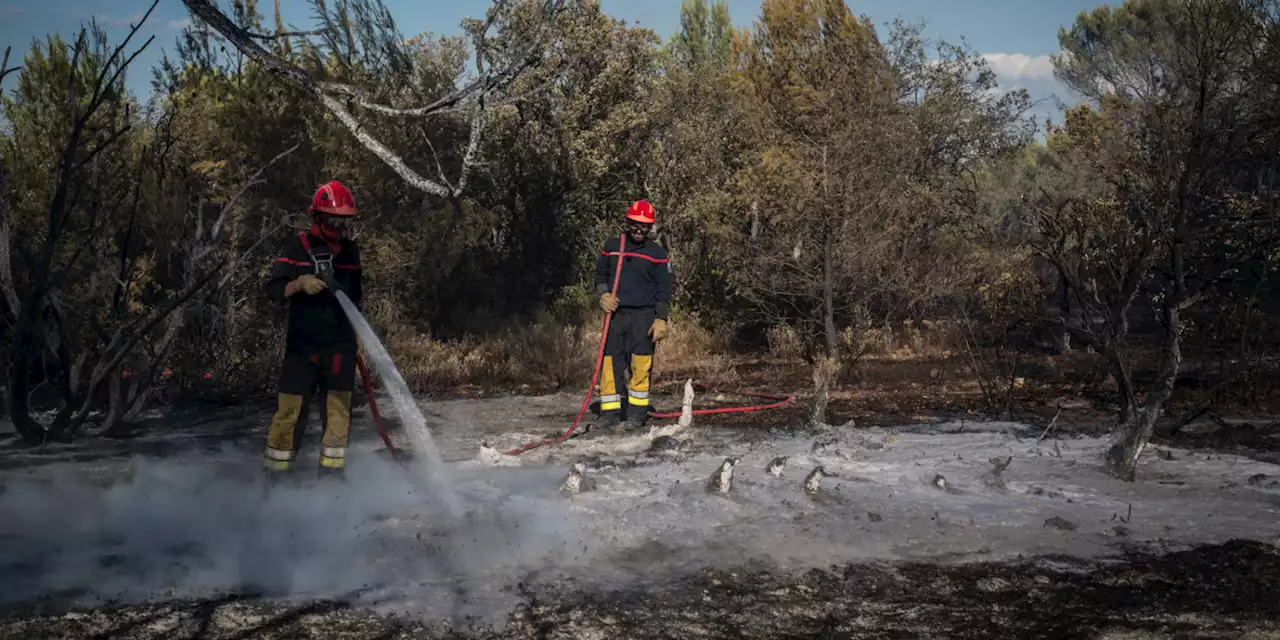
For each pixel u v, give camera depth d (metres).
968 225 13.33
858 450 6.91
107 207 8.92
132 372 8.52
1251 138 7.68
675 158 18.28
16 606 3.59
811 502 5.24
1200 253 8.26
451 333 14.41
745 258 13.73
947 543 4.57
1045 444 7.16
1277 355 12.12
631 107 20.33
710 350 15.40
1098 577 4.11
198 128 11.08
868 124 12.43
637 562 4.26
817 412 8.10
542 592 3.85
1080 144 10.01
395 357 12.26
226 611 3.56
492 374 12.25
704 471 6.12
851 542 4.57
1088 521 4.96
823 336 14.73
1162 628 3.49
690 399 8.02
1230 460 6.46
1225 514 5.10
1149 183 7.89
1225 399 9.42
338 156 12.05
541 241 17.70
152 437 7.90
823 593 3.90
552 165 18.41
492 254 16.56
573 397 10.70
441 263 13.88
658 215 18.14
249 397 10.22
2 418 8.65
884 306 14.46
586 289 18.02
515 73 6.41
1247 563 4.26
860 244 12.66
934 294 13.33
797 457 6.64
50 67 9.83
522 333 12.73
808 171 12.62
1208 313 11.30
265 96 11.55
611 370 8.59
